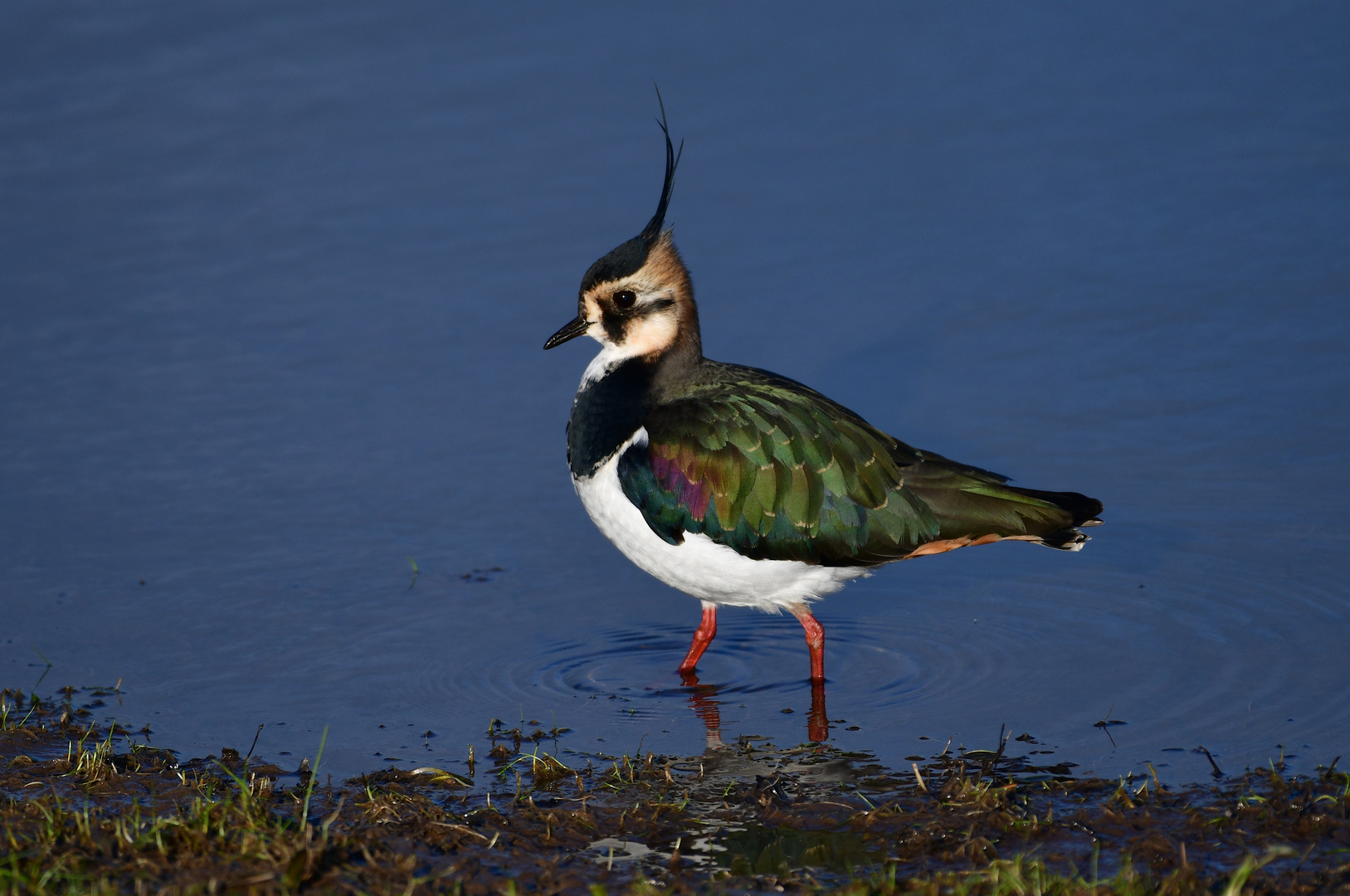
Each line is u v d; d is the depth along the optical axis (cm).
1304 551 1448
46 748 1176
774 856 975
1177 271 2041
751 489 1221
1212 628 1325
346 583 1484
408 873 910
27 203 2217
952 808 1024
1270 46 2644
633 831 1015
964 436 1719
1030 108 2484
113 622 1405
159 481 1675
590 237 2164
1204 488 1582
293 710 1247
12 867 883
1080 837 980
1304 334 1875
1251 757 1105
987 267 2080
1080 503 1239
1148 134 2392
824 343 1927
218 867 901
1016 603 1415
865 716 1223
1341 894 878
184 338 1961
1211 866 928
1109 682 1247
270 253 2142
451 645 1367
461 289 2070
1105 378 1822
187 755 1165
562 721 1228
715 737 1193
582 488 1316
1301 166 2272
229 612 1425
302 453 1738
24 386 1848
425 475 1702
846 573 1259
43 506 1620
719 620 1439
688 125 2441
